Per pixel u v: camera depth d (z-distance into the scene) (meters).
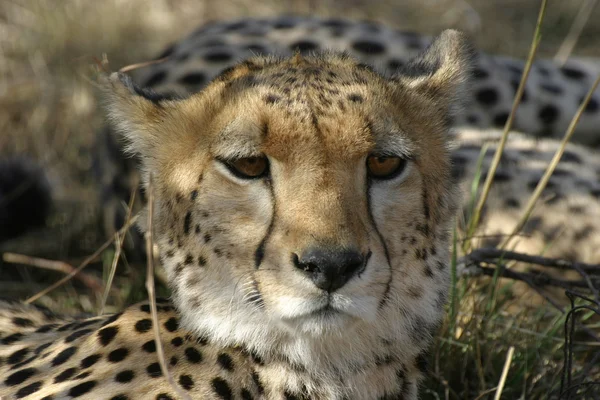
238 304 6.70
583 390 8.01
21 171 11.70
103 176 11.59
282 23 12.62
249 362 6.84
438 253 7.16
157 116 7.22
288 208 6.39
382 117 6.65
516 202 10.45
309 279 6.26
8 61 13.94
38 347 7.48
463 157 10.92
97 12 14.54
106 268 10.45
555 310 9.44
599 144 13.40
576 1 17.55
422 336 7.14
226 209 6.68
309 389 6.91
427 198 7.01
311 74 6.91
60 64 13.73
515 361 8.58
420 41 12.68
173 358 6.80
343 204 6.36
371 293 6.50
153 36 14.81
